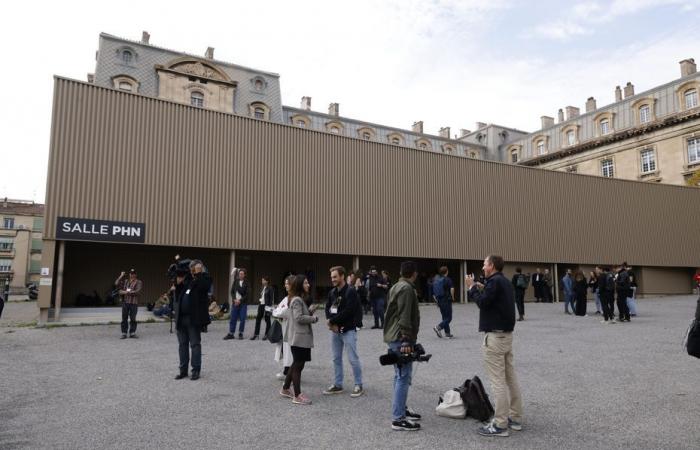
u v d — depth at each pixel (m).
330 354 10.46
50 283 16.36
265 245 20.45
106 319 17.16
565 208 28.89
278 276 26.89
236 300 12.73
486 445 4.96
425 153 25.30
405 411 5.69
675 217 32.22
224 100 35.81
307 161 22.06
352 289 7.14
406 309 5.51
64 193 16.92
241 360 9.70
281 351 8.09
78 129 17.48
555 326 14.70
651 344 10.99
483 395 5.81
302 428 5.54
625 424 5.59
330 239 22.00
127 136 18.33
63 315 17.02
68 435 5.32
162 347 11.40
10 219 74.19
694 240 32.41
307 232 21.48
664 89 43.72
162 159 18.89
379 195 23.58
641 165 44.81
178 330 8.16
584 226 29.22
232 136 20.50
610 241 29.81
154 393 7.11
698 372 8.14
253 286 26.22
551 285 26.94
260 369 8.83
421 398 6.78
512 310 5.40
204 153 19.77
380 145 24.08
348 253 22.36
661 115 43.44
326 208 22.12
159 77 34.00
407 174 24.58
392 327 5.70
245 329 14.82
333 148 22.81
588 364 8.89
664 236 31.56
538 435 5.25
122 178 18.02
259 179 20.80
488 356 5.37
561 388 7.20
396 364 5.50
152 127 18.88
